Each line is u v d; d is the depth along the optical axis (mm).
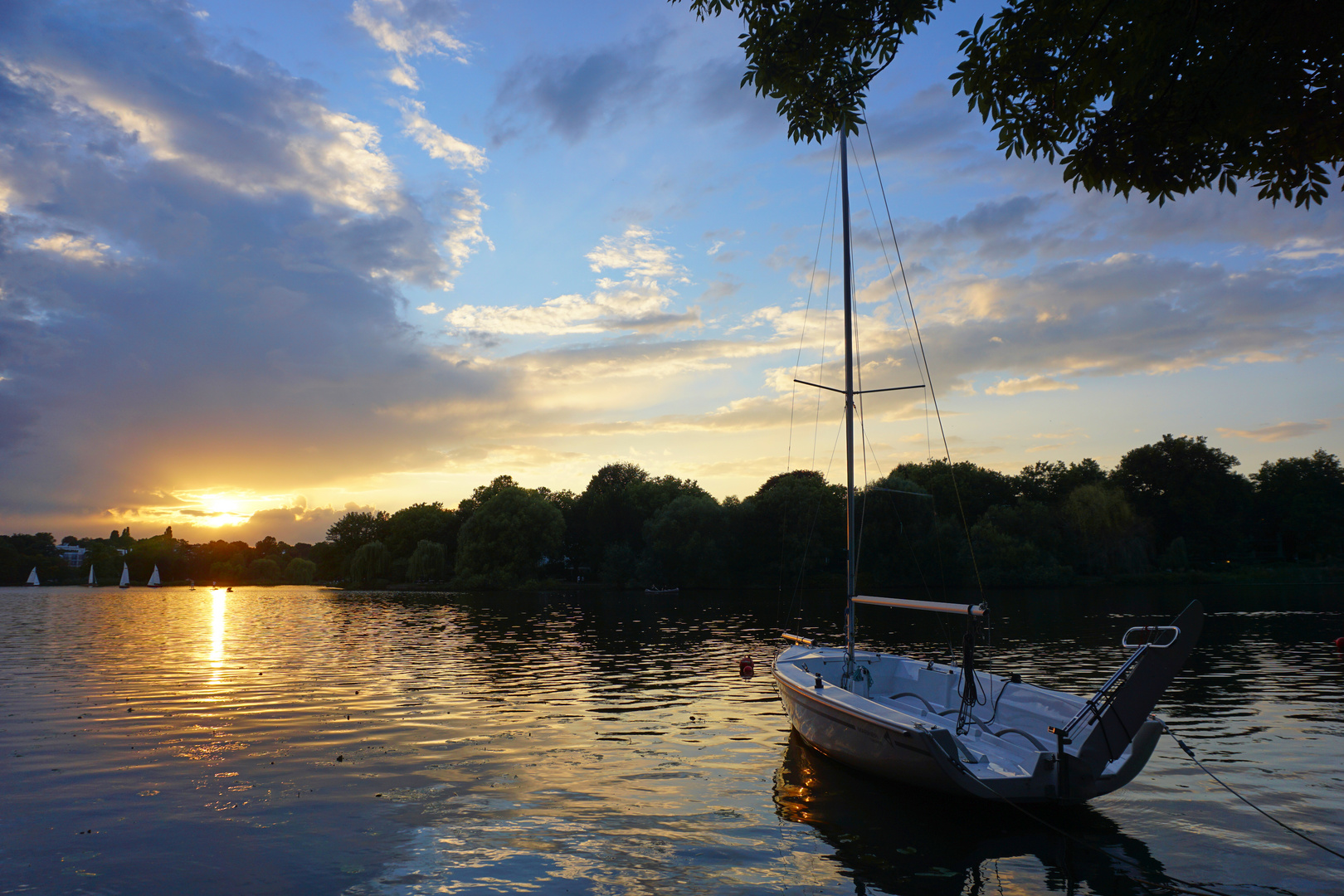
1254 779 10281
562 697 16844
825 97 8375
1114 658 22188
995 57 6629
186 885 7074
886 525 57312
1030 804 8719
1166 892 6934
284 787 10086
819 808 9242
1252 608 40250
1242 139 5969
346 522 116250
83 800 9562
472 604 55031
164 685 18516
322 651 26016
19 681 19266
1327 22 5195
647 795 9773
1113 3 5812
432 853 7848
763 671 20781
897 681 13352
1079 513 67938
